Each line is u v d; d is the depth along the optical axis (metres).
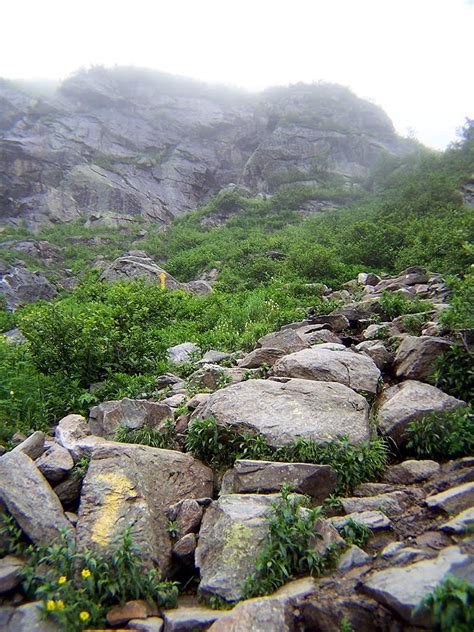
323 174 51.53
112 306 13.78
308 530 3.46
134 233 41.66
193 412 5.55
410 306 8.74
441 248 14.99
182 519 4.03
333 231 27.56
